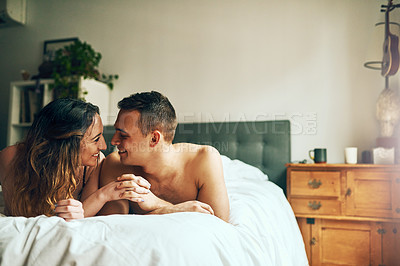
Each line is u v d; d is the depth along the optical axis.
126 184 0.93
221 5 2.92
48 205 0.92
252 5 2.84
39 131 0.95
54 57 3.17
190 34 2.99
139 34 3.14
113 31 3.23
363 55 2.53
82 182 1.17
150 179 1.07
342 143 2.53
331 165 2.17
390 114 2.31
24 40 3.55
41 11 3.52
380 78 2.48
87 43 3.30
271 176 2.58
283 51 2.73
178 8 3.05
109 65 3.21
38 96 3.11
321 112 2.59
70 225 0.68
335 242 2.20
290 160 2.62
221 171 1.07
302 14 2.70
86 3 3.36
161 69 3.04
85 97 2.85
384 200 2.08
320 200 2.20
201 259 0.65
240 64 2.83
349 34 2.58
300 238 1.78
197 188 1.08
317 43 2.65
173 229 0.70
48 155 0.94
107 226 0.69
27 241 0.66
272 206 1.60
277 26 2.76
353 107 2.53
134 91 3.11
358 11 2.57
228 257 0.72
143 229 0.67
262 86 2.75
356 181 2.14
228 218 1.05
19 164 0.96
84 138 0.99
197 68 2.94
